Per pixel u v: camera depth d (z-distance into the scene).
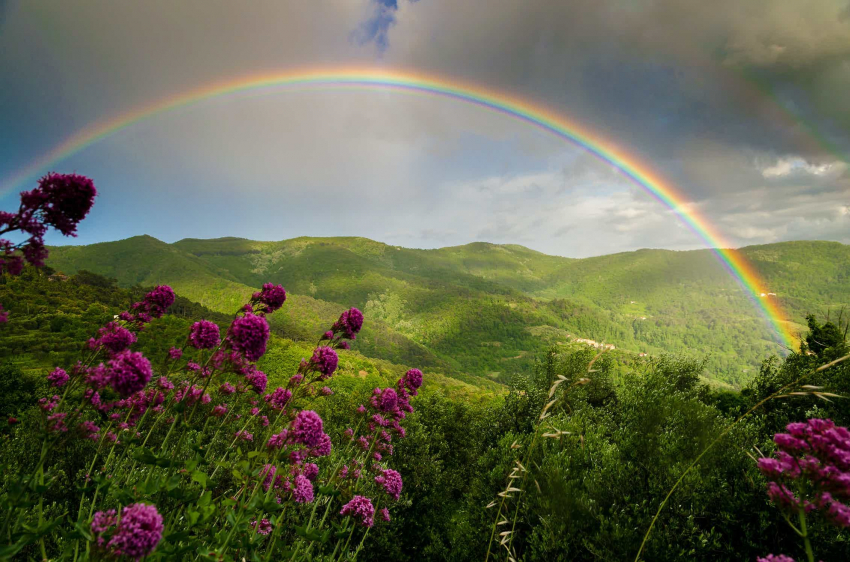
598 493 7.06
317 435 4.23
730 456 6.80
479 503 9.30
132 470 4.57
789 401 9.83
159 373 4.76
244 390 5.36
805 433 2.67
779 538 5.74
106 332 4.14
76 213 3.03
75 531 3.06
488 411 18.55
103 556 2.64
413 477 13.07
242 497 4.22
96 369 3.53
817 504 2.54
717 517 6.20
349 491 5.90
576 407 12.71
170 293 4.57
